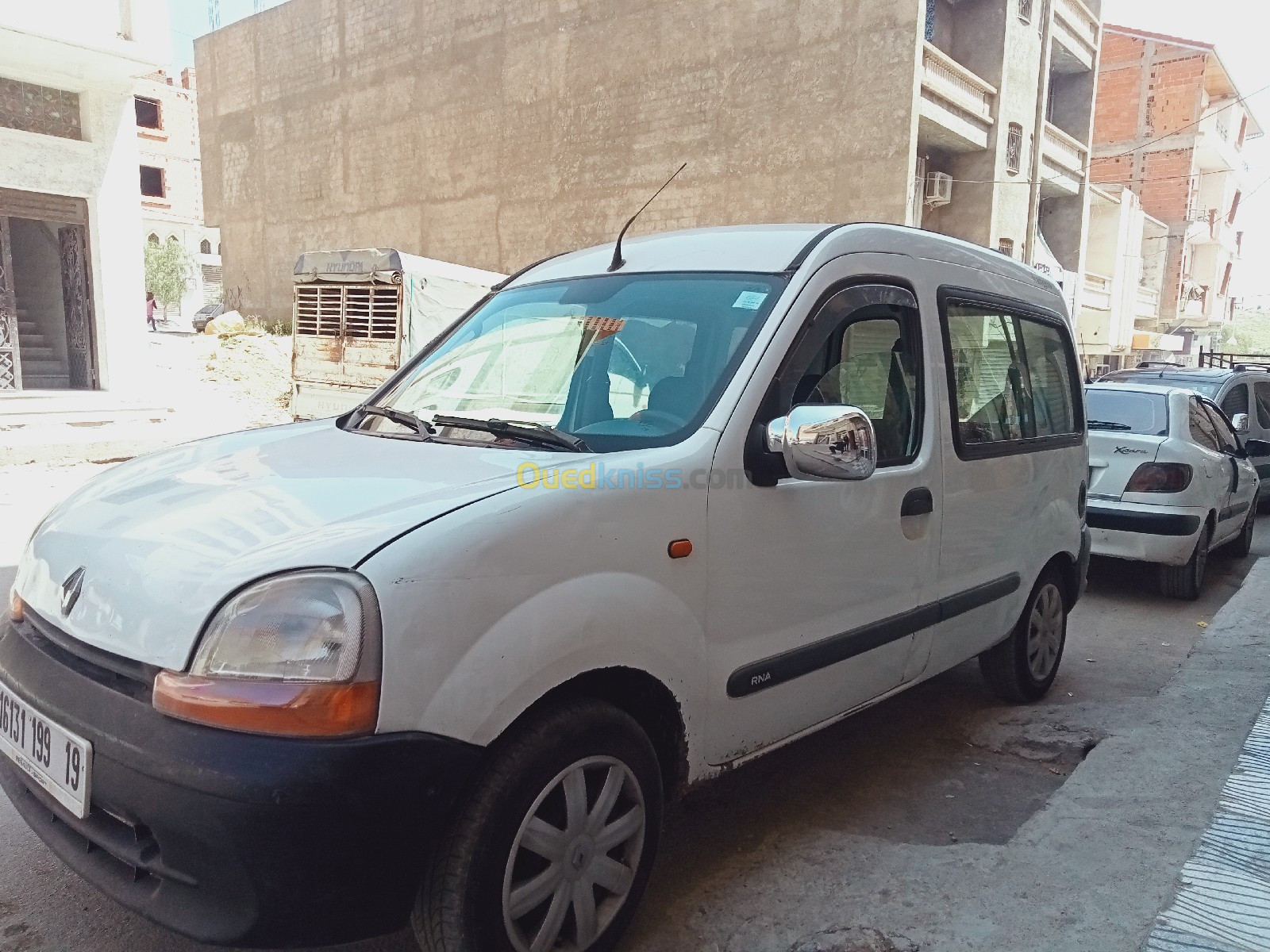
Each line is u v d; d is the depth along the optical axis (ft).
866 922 8.39
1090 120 80.18
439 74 76.18
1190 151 107.55
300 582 6.04
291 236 94.02
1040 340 13.89
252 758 5.66
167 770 5.79
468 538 6.40
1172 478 20.58
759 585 8.41
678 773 8.15
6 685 7.17
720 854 9.81
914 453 10.50
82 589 6.91
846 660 9.62
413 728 5.96
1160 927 7.77
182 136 136.26
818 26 54.54
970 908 8.48
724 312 9.11
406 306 40.19
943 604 11.05
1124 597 22.31
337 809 5.68
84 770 6.25
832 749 12.84
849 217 54.29
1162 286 112.37
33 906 8.48
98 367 43.60
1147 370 35.06
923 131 57.11
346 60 84.53
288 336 75.31
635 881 7.70
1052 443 13.67
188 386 51.65
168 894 6.07
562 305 10.32
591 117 66.13
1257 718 12.75
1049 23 67.05
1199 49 105.50
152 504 7.68
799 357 8.86
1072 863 9.10
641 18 62.44
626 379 8.98
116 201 42.80
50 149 40.24
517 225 71.82
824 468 7.81
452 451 8.27
